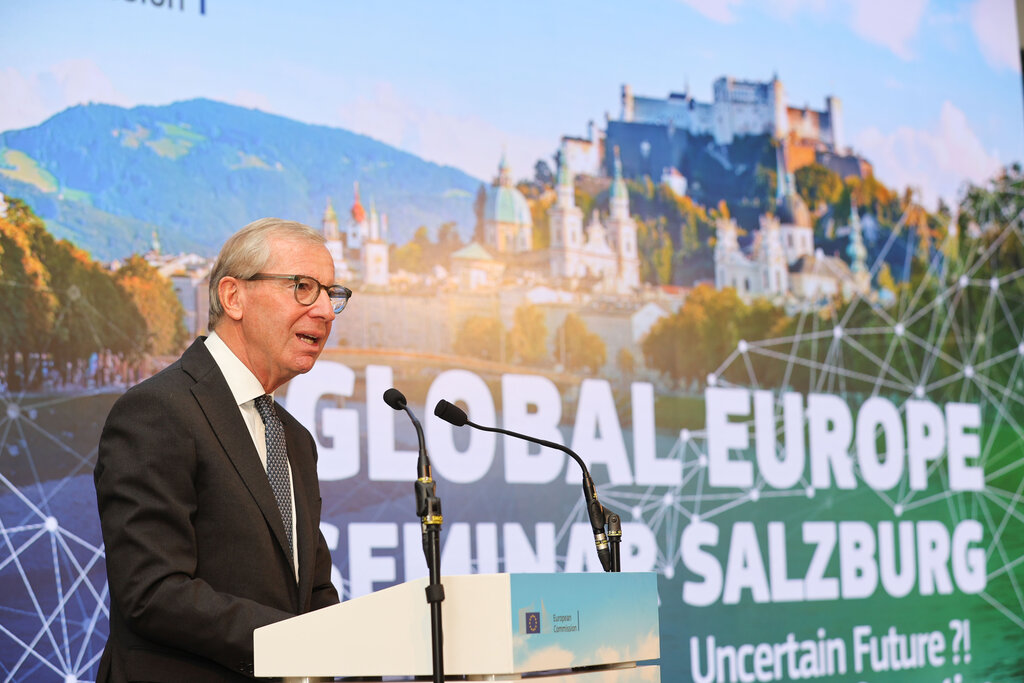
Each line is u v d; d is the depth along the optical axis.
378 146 6.28
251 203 5.89
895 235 7.79
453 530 6.09
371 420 5.96
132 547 2.71
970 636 7.53
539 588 2.25
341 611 2.35
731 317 7.16
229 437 2.96
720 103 7.39
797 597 7.01
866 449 7.41
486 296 6.43
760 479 7.04
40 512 5.12
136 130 5.64
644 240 6.99
